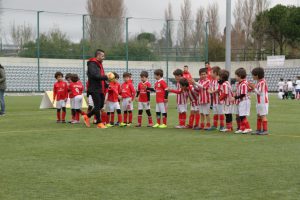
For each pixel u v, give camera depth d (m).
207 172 6.60
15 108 21.05
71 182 6.04
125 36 40.41
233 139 10.13
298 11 55.50
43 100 20.81
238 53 53.41
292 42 56.34
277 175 6.40
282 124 13.85
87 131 11.62
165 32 42.72
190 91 12.45
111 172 6.62
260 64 50.78
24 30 38.50
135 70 43.09
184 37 43.53
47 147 8.86
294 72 47.88
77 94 13.98
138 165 7.11
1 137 10.35
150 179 6.18
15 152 8.28
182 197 5.32
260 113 11.14
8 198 5.29
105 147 8.87
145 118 15.94
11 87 39.75
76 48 39.12
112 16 55.09
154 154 8.09
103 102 12.62
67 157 7.79
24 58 39.84
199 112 12.46
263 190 5.62
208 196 5.36
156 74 12.98
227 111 11.84
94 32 39.28
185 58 43.75
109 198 5.29
